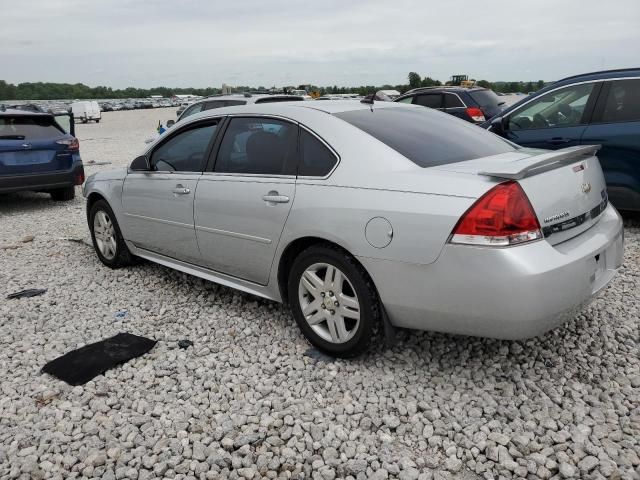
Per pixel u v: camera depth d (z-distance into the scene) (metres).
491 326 2.83
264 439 2.81
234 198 3.88
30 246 6.66
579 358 3.40
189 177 4.30
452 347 3.59
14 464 2.66
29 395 3.27
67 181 9.23
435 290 2.91
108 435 2.85
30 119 8.92
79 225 7.79
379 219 3.04
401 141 3.40
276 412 2.99
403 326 3.19
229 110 4.21
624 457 2.53
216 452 2.70
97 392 3.24
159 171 4.66
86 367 3.51
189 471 2.60
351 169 3.29
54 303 4.71
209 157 4.21
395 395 3.10
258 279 3.93
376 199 3.08
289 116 3.74
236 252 3.97
